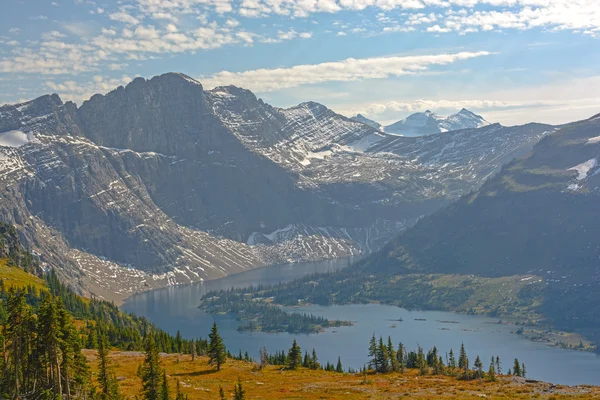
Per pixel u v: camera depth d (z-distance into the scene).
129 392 165.62
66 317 141.00
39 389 137.25
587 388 155.50
